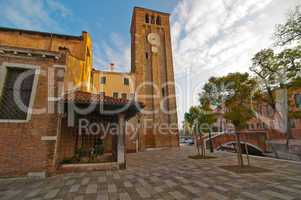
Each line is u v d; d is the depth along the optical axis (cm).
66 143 989
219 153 1762
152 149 2584
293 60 1461
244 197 490
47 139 798
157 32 3412
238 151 952
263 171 823
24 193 560
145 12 3444
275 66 1783
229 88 956
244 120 910
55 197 520
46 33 1845
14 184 661
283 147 1691
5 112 780
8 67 823
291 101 1742
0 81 788
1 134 739
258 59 1969
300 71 1424
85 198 509
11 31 1759
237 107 918
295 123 2509
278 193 517
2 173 705
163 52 3350
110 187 614
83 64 1812
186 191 559
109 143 1159
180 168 968
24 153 750
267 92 1927
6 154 728
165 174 813
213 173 816
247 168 898
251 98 933
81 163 909
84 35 1964
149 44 3284
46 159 777
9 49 812
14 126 764
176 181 684
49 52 880
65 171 843
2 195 542
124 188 600
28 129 779
